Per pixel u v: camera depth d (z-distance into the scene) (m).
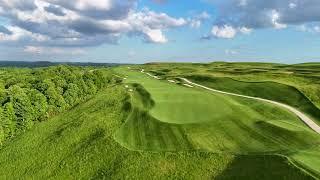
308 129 45.06
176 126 44.84
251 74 95.44
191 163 37.44
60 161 45.19
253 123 45.94
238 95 68.94
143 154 40.09
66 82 89.31
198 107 51.75
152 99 57.12
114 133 46.72
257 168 34.28
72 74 98.44
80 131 51.34
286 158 34.19
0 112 57.00
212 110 50.31
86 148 45.50
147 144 42.41
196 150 39.31
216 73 108.94
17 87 71.00
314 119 51.56
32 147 51.78
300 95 62.16
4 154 51.91
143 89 69.44
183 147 40.50
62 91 81.75
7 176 45.59
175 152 39.50
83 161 42.97
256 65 160.12
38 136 55.94
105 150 43.31
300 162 33.44
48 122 63.06
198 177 35.53
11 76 124.50
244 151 38.28
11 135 58.50
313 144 39.16
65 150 47.44
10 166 47.97
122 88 80.75
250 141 40.88
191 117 47.81
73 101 81.06
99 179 38.81
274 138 41.16
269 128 43.59
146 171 37.62
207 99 56.62
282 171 32.72
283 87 67.88
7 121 57.72
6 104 58.62
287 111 53.28
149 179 36.62
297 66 130.50
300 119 50.38
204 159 37.56
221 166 36.12
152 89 68.69
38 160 47.25
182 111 50.38
